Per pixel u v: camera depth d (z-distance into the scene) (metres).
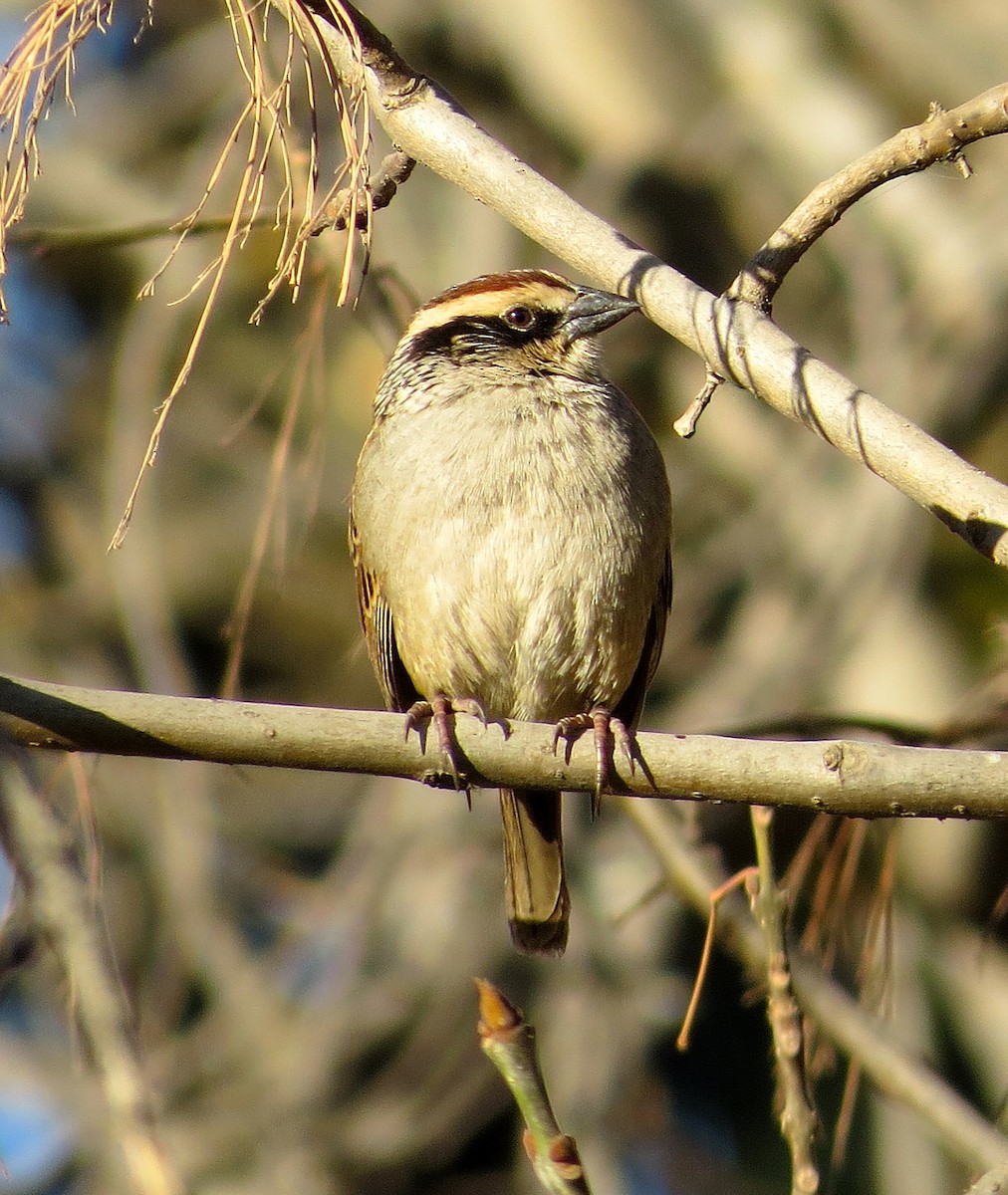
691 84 15.74
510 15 15.77
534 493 7.64
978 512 5.63
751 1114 13.79
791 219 5.95
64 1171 10.94
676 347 15.06
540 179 6.25
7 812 3.64
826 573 11.89
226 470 16.62
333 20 6.07
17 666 14.95
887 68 15.85
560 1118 10.86
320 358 7.58
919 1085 7.41
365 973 12.09
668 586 8.30
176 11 17.58
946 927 12.48
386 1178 12.05
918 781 5.66
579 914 11.66
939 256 13.52
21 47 5.31
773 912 5.79
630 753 5.91
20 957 3.66
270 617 16.25
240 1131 10.92
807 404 5.85
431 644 7.87
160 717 5.69
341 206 5.96
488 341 8.01
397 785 11.97
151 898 12.70
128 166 16.66
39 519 16.11
